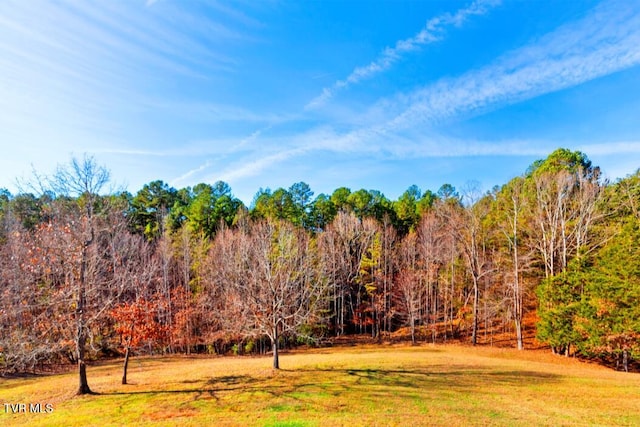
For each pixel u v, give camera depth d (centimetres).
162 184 5656
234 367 2161
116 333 1878
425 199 5988
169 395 1512
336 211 5512
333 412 1266
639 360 2544
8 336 1569
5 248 2341
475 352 2928
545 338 2902
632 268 2414
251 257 3095
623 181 3612
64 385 1759
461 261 4153
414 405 1352
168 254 3831
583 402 1427
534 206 3884
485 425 1129
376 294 4303
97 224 1733
